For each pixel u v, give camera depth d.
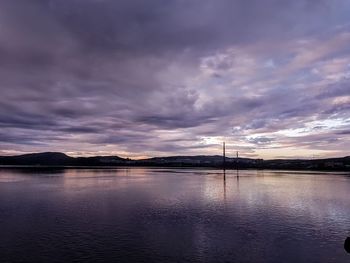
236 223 30.17
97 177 110.25
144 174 141.00
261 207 39.81
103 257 20.58
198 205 41.41
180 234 26.06
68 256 20.70
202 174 144.00
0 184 74.94
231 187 69.31
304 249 22.41
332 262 20.00
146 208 38.69
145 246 22.83
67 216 33.28
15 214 34.38
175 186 72.00
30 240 24.16
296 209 38.22
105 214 34.56
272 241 24.23
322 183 82.75
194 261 20.00
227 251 21.89
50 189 62.78
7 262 19.66
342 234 26.31
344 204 42.44
